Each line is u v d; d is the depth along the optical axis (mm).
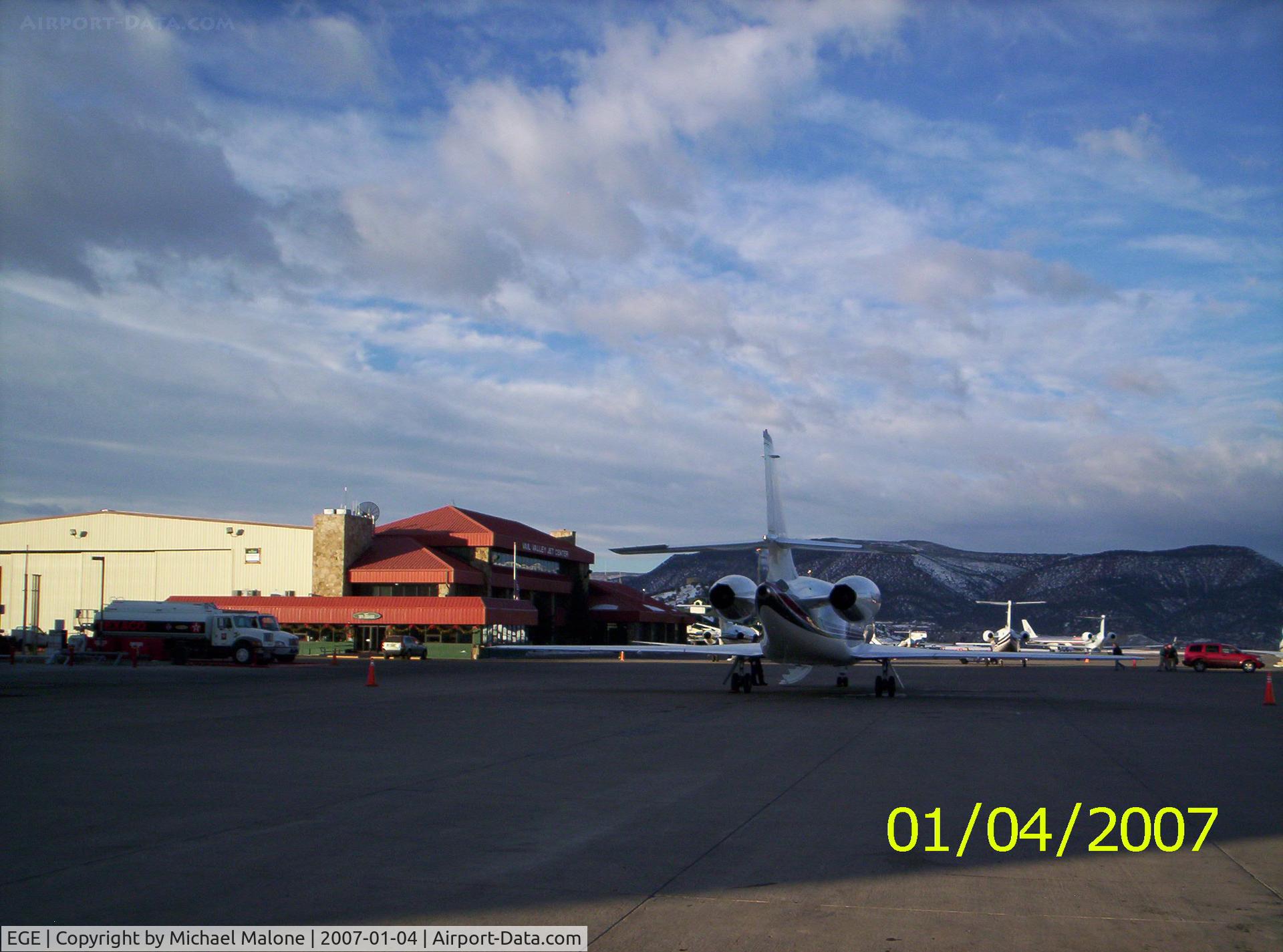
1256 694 37844
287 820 10414
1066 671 62844
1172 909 7523
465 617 69812
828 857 9000
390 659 67375
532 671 52156
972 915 7281
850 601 28484
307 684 35969
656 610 94375
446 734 18984
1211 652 66250
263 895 7602
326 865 8516
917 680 47094
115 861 8602
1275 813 11438
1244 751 17609
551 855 8961
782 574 30984
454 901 7516
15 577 80688
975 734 19984
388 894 7664
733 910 7344
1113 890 8031
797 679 34469
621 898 7633
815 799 11969
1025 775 14102
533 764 14930
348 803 11453
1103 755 16625
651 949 6496
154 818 10477
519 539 83125
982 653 30734
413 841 9469
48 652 54156
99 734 18672
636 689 34562
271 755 15688
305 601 71438
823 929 6934
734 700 29281
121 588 79000
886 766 14945
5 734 18625
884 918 7191
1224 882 8320
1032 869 8672
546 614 88438
